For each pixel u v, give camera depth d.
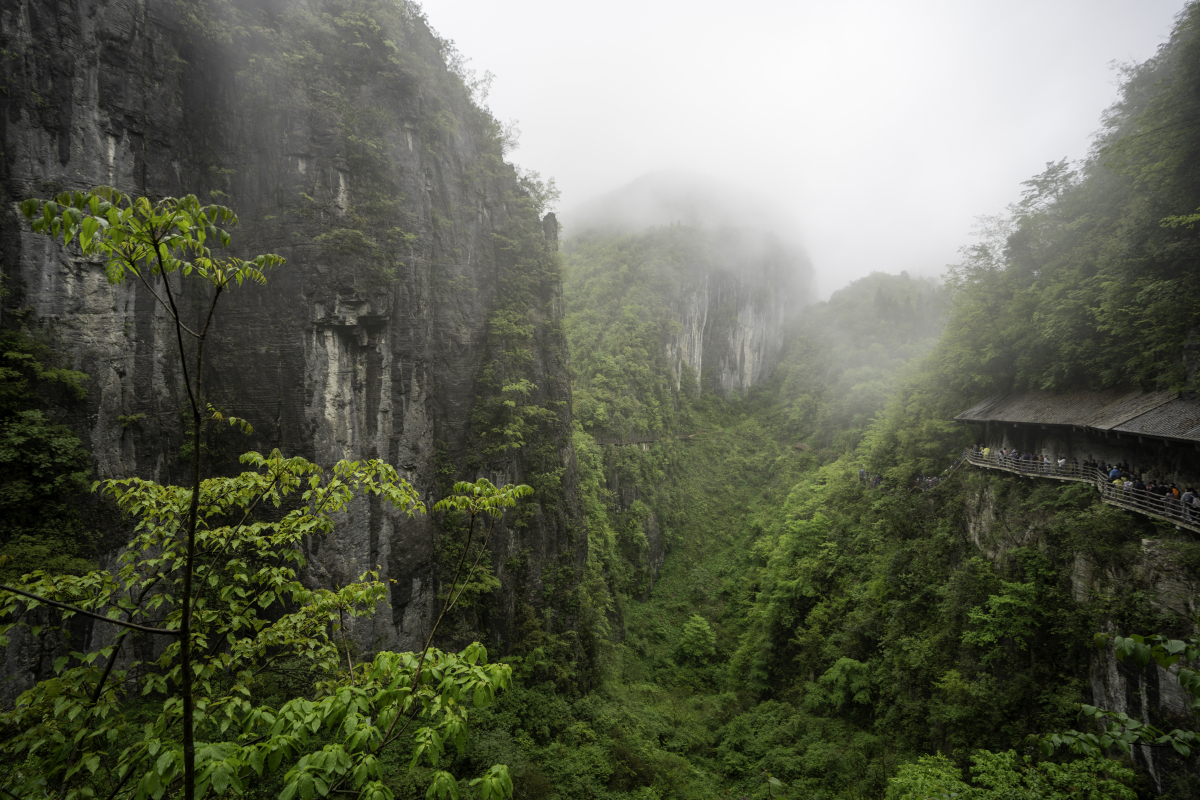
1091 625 18.64
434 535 30.88
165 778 3.83
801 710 33.22
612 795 25.78
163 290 24.23
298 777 3.96
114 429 21.88
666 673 44.97
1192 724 14.87
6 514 18.67
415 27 32.03
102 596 5.85
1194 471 17.94
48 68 20.86
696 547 69.06
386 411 28.56
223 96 25.78
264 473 7.45
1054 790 15.91
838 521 41.78
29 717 5.30
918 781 19.36
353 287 26.56
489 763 24.25
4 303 19.69
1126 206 24.97
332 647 7.28
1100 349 24.09
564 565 38.34
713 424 103.12
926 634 26.47
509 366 36.22
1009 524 24.41
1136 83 27.77
